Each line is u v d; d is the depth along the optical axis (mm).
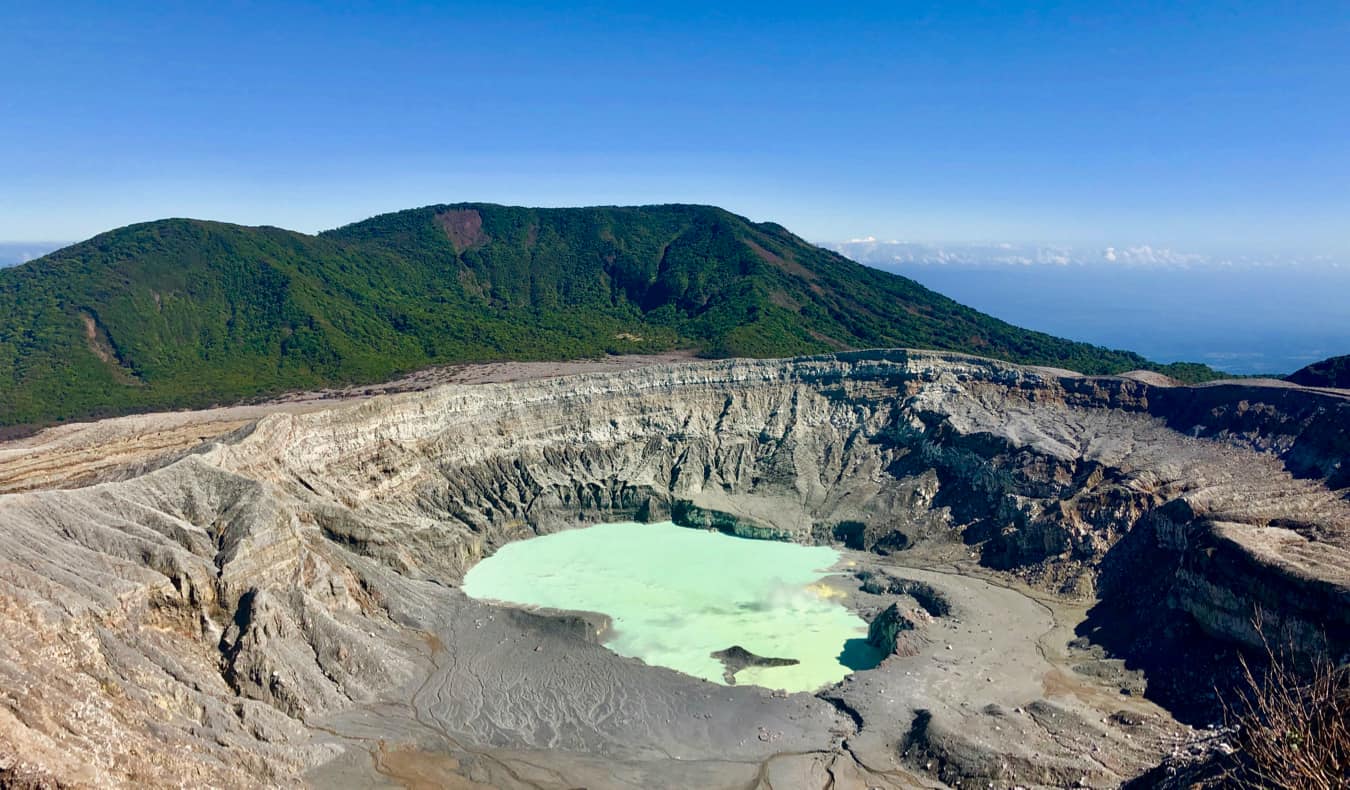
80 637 69438
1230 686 77062
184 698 71375
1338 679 38906
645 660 93062
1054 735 75500
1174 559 97000
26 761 52344
